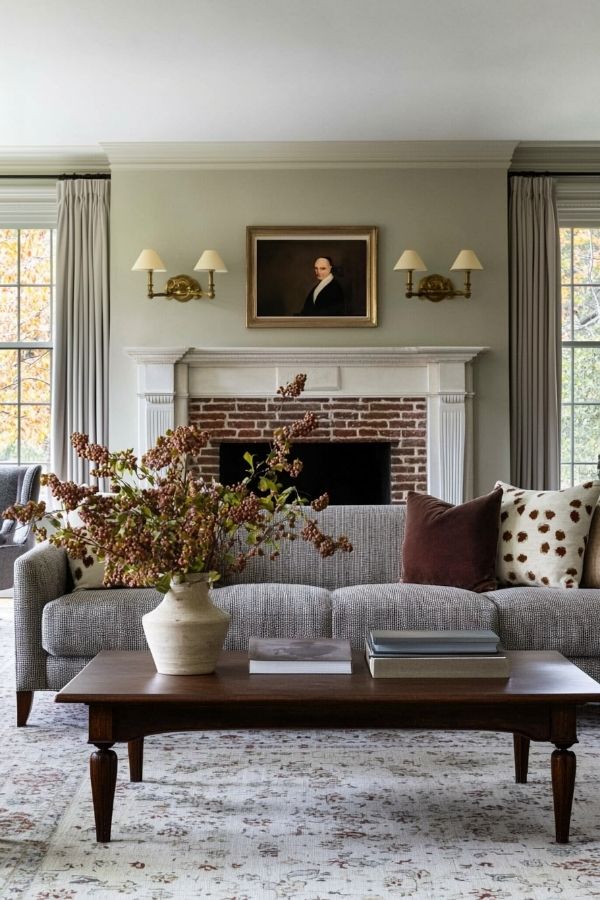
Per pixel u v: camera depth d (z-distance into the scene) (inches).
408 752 133.8
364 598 146.9
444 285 269.3
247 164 269.1
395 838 102.3
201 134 259.6
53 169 280.7
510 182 275.9
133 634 142.6
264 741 139.5
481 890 90.0
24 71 212.1
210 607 108.1
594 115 245.1
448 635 107.7
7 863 96.0
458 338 271.0
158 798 114.3
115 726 99.4
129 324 270.5
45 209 281.6
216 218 269.9
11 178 280.8
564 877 92.7
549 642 144.8
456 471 267.9
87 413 277.3
